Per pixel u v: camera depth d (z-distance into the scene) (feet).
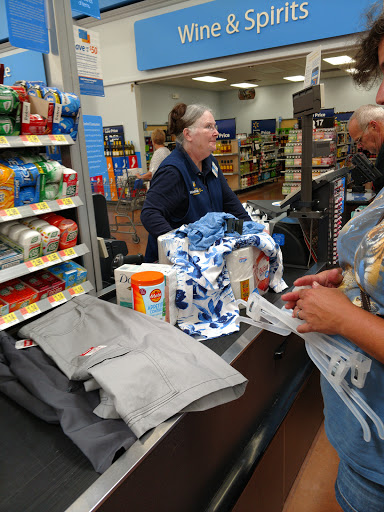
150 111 44.29
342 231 2.88
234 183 40.50
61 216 5.44
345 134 34.22
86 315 4.30
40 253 4.93
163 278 4.26
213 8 21.17
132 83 27.07
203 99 54.13
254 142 43.47
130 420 2.92
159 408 3.04
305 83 7.50
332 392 3.15
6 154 4.84
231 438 4.30
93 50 8.18
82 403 3.27
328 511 5.75
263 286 5.44
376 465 2.81
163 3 23.40
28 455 2.97
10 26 4.93
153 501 3.00
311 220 6.92
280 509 5.61
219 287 4.66
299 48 19.65
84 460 2.90
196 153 7.05
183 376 3.27
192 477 3.56
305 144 6.54
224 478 4.24
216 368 3.47
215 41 21.68
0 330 4.32
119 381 3.12
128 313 4.22
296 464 6.18
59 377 3.50
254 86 53.11
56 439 3.12
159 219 6.82
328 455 6.79
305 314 2.74
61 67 5.57
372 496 2.94
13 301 4.58
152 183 7.11
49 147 5.91
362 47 2.74
